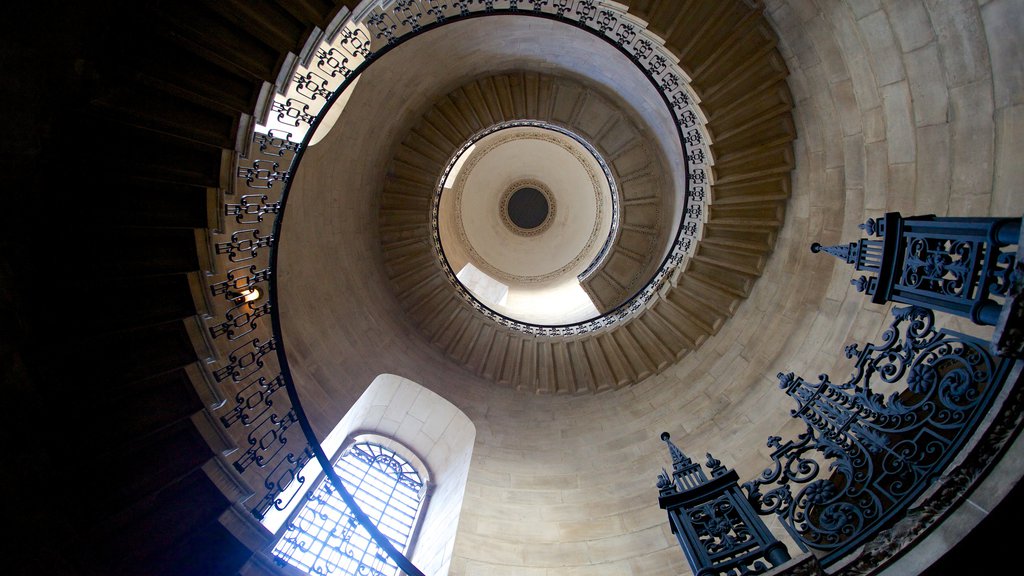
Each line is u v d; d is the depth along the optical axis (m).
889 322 6.96
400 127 11.55
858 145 7.25
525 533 7.94
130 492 4.89
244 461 5.87
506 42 11.41
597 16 9.42
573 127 13.31
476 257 16.20
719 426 8.77
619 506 8.23
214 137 5.44
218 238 7.26
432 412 10.22
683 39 8.54
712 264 10.09
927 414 3.90
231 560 5.11
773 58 8.30
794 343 8.51
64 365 4.77
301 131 9.01
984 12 5.06
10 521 4.18
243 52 5.62
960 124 5.59
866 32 6.52
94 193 4.98
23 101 4.35
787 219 9.20
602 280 13.85
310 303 9.16
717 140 9.16
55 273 4.78
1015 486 2.94
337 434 8.98
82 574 4.48
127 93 4.96
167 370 5.31
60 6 4.49
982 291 3.53
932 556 3.09
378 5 8.16
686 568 6.96
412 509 9.16
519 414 10.62
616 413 10.34
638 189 13.66
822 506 4.08
